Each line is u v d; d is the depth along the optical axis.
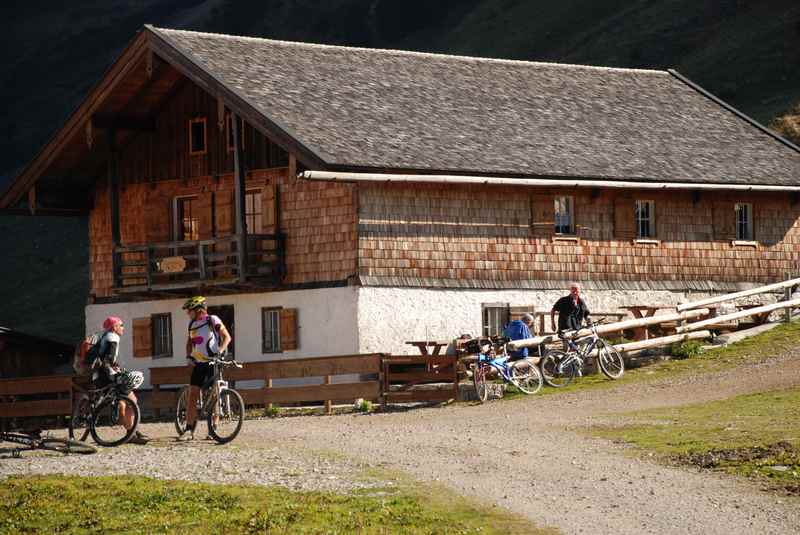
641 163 33.84
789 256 37.09
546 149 32.75
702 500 14.27
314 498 14.74
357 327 29.42
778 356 27.73
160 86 32.78
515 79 36.84
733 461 16.36
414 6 106.31
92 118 32.69
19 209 35.25
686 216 35.19
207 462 17.77
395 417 24.00
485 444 18.91
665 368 28.23
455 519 13.57
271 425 22.91
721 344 30.09
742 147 37.31
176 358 33.56
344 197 29.98
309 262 30.67
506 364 26.50
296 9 111.69
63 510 14.81
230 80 30.61
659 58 76.62
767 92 65.00
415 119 31.92
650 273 34.38
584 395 25.56
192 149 33.19
